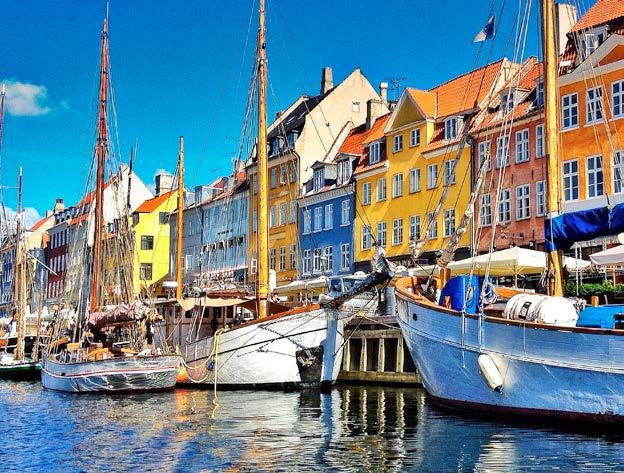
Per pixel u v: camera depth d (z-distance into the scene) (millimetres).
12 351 68188
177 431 21844
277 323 31984
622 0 41438
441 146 49312
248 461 17172
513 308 20422
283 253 65625
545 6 22891
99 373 34719
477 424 20656
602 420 18453
